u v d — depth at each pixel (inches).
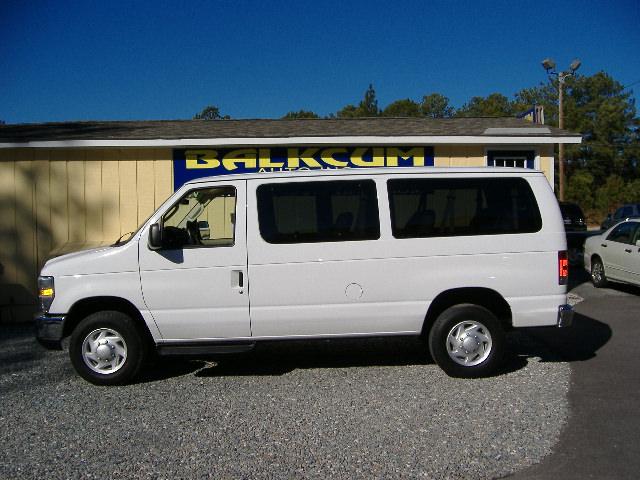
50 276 242.8
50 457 175.3
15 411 216.1
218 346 244.1
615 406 210.1
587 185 1977.1
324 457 172.1
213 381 252.1
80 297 240.7
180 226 260.7
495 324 244.1
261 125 508.1
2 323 412.2
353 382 245.8
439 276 241.8
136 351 244.5
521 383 239.0
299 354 297.1
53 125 524.7
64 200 420.5
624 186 1892.2
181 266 240.5
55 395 234.7
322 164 434.9
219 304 240.8
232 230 247.3
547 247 243.8
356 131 453.1
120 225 424.5
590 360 273.1
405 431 190.4
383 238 241.4
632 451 172.6
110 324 243.1
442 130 454.6
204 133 442.0
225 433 191.8
